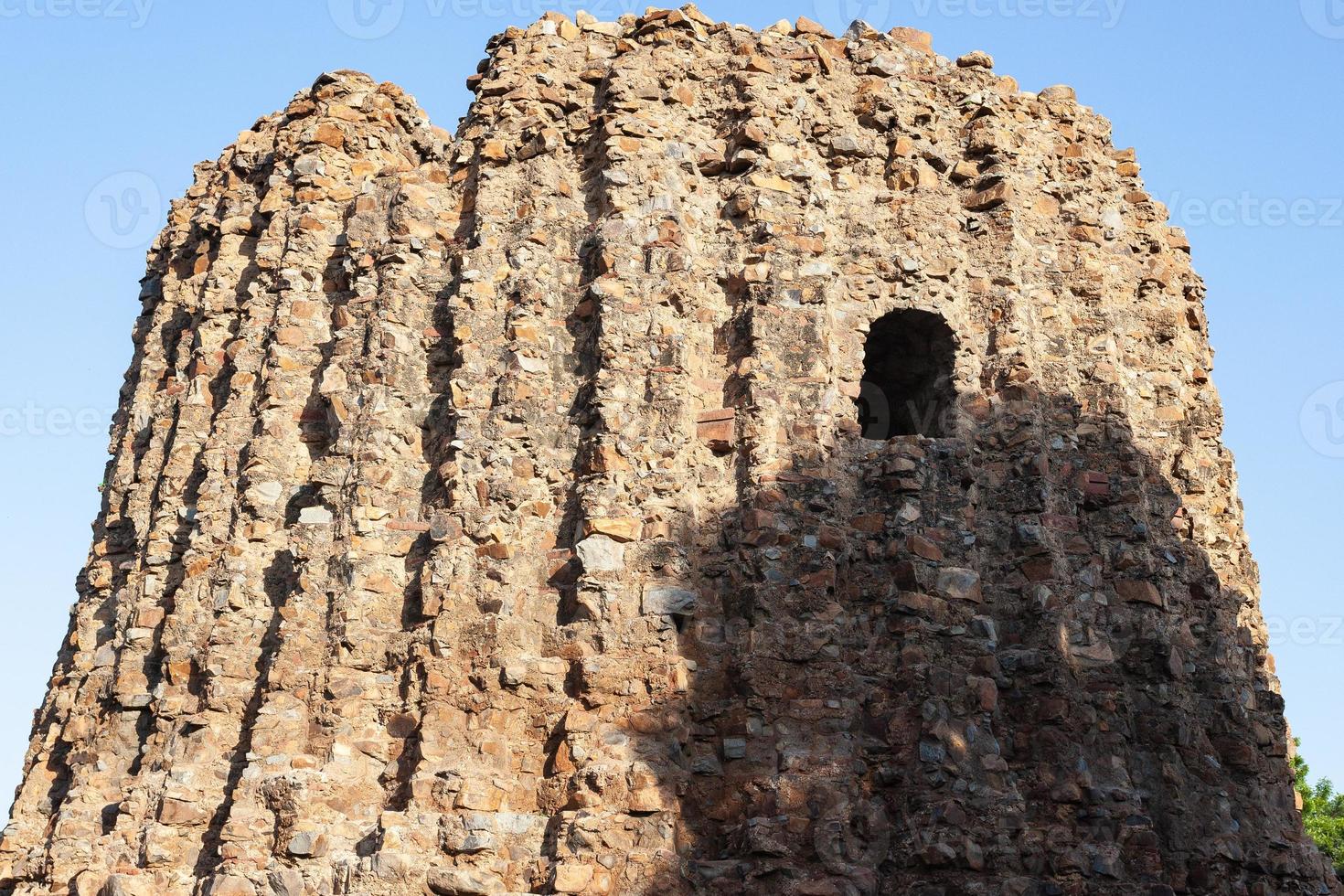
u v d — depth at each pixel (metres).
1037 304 26.52
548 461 23.59
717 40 26.70
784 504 23.12
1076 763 23.00
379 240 26.23
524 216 25.25
